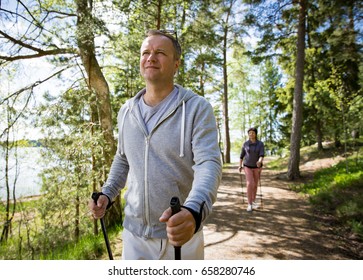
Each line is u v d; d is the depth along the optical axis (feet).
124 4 18.54
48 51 18.08
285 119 59.11
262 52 38.50
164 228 4.58
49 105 16.53
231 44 55.57
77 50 18.34
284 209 20.62
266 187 30.50
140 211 4.67
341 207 18.65
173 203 3.14
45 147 16.10
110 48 19.29
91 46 18.12
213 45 31.17
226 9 43.16
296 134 35.65
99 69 19.33
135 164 4.68
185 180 4.51
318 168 40.60
